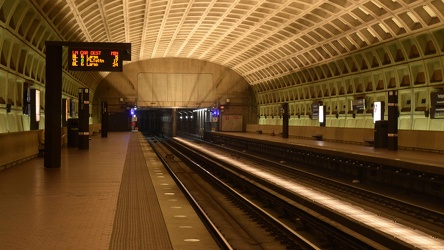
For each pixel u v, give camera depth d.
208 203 19.11
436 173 16.98
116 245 8.84
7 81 23.03
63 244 8.77
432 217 14.84
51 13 28.11
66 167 21.55
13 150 21.45
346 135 35.16
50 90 20.23
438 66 28.64
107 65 20.41
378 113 30.95
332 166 27.31
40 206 12.42
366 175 23.30
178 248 9.32
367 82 37.91
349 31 35.09
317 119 47.03
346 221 13.38
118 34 43.66
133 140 46.38
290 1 33.84
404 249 10.33
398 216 15.56
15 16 22.86
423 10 26.95
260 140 42.75
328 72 44.56
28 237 9.24
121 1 32.91
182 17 40.66
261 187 19.75
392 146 26.53
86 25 35.25
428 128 29.19
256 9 37.41
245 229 14.17
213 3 36.31
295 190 20.64
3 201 13.10
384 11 29.72
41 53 29.62
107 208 12.27
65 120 38.34
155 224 10.60
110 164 23.25
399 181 20.31
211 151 49.00
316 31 39.09
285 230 13.19
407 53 30.73
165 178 19.31
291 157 34.69
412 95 31.05
